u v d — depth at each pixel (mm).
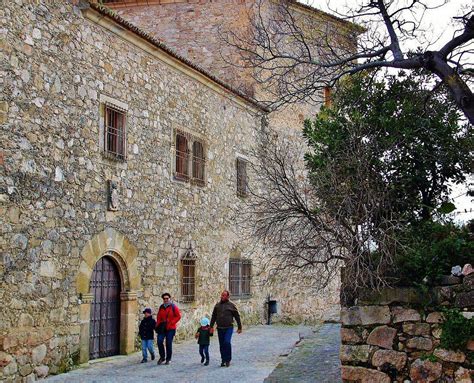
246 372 10711
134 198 13031
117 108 12602
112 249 12180
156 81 14188
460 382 5938
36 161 10188
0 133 9445
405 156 8125
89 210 11531
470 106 7051
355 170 7703
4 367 9195
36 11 10406
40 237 10195
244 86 19719
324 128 8703
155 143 14008
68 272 10867
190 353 13133
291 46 14219
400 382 6266
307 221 7988
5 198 9461
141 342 12672
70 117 11133
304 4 11617
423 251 6582
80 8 11555
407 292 6355
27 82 10086
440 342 6102
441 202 8352
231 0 20609
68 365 10719
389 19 8391
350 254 6836
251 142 19406
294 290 20094
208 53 20578
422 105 8578
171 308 11922
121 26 12539
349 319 6629
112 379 10016
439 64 7320
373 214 7324
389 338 6391
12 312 9461
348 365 6559
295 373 8148
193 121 15930
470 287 6051
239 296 18203
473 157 8328
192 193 15711
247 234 18438
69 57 11203
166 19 21344
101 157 11977
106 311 12266
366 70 9312
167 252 14328
